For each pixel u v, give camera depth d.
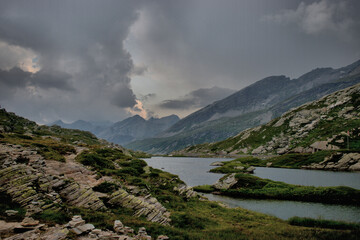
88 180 35.22
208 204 44.53
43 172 31.42
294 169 114.44
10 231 15.10
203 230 26.77
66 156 53.53
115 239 17.19
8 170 24.92
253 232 26.45
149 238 19.80
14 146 40.72
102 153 82.56
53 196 23.70
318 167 108.81
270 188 58.12
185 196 47.62
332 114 191.62
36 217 18.70
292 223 32.94
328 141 136.00
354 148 116.44
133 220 24.45
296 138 191.75
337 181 72.06
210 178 96.12
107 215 24.14
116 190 32.19
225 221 33.03
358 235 24.84
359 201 45.56
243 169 113.06
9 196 21.39
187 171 124.69
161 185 53.19
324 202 47.75
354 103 186.50
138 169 65.50
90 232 17.42
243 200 53.44
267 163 139.38
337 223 31.03
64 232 16.05
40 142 62.38
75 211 22.77
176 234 22.84
